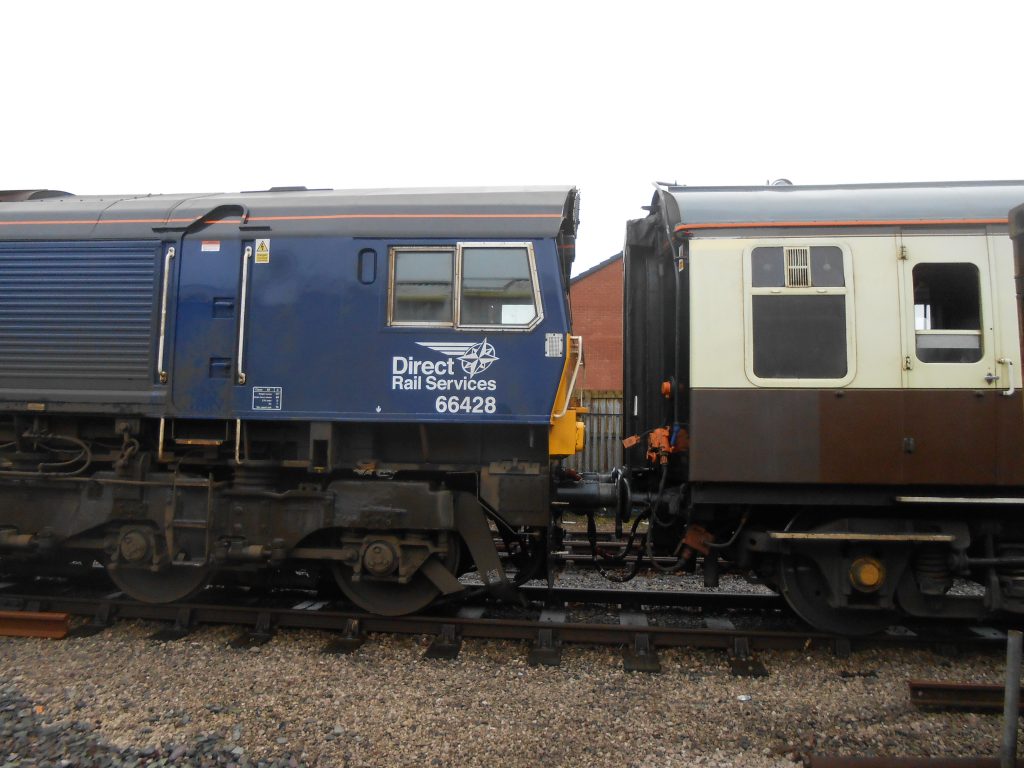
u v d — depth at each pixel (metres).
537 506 5.29
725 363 5.18
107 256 5.73
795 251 5.23
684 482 5.49
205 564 5.38
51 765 3.41
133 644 5.27
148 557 5.48
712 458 5.13
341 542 5.55
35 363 5.71
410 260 5.46
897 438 5.03
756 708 4.29
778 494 5.20
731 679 4.80
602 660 5.14
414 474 5.71
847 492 5.16
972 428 5.00
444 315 5.39
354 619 5.46
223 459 5.62
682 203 5.55
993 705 4.21
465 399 5.27
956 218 5.18
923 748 3.79
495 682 4.64
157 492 5.46
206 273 5.57
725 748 3.79
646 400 6.02
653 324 6.06
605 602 6.47
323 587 6.51
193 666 4.82
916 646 5.31
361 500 5.33
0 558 6.15
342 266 5.44
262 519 5.40
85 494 5.55
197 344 5.53
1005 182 5.57
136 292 5.66
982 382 5.03
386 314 5.39
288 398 5.41
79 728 3.80
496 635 5.41
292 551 5.42
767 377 5.15
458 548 5.56
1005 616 5.70
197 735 3.76
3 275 5.82
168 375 5.53
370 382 5.35
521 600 5.52
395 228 5.44
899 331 5.11
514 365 5.27
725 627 5.79
